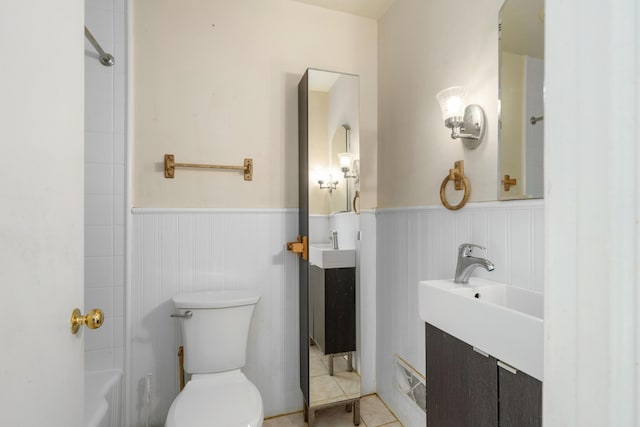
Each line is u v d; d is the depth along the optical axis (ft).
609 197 1.00
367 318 6.91
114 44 5.46
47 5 2.02
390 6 6.56
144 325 5.58
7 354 1.61
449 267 4.83
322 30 6.66
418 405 5.45
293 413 6.31
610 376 1.00
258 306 6.21
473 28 4.39
